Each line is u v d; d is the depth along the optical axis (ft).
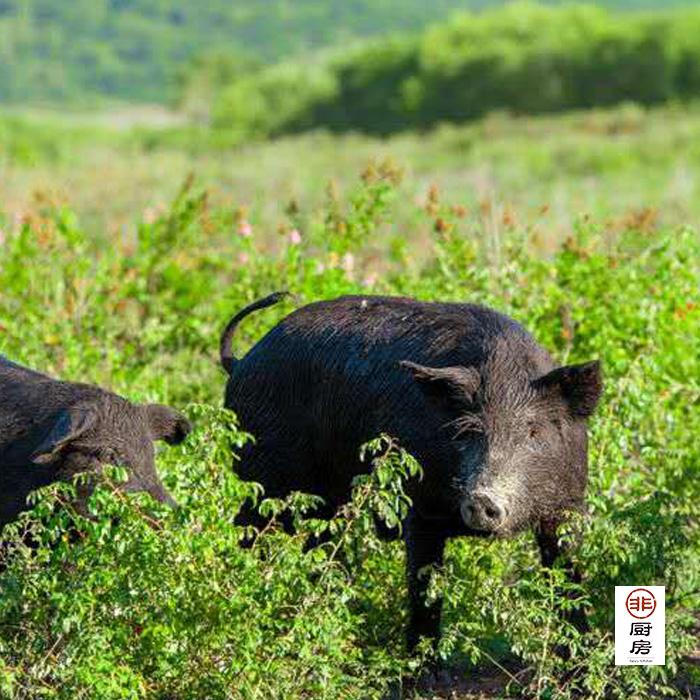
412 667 74.90
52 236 130.93
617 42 654.53
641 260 117.39
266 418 86.94
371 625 82.99
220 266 135.23
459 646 81.56
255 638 67.46
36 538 69.46
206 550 68.69
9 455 80.18
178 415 83.61
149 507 70.23
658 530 81.10
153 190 264.52
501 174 371.56
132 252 143.33
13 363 86.17
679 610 84.02
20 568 68.74
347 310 85.81
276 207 225.35
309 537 87.71
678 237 115.14
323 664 68.03
